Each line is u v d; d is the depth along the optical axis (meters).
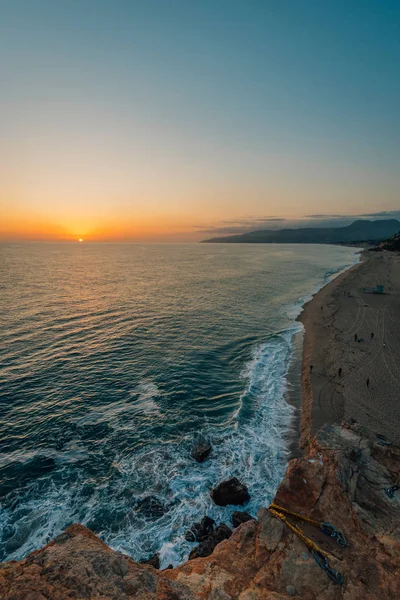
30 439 23.94
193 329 50.03
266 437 24.50
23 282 91.00
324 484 13.66
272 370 36.09
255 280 104.25
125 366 36.34
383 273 111.69
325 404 28.12
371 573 9.82
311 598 9.10
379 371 34.41
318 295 77.75
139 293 78.56
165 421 26.45
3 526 17.12
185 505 18.67
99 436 24.48
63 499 18.94
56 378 33.09
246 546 11.28
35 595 7.16
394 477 14.59
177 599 7.97
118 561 8.65
